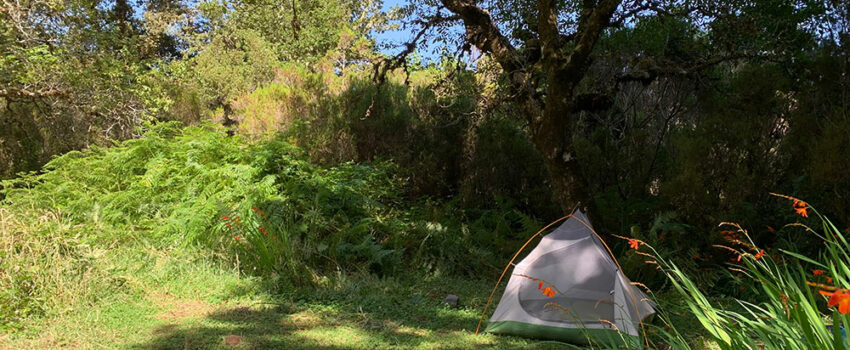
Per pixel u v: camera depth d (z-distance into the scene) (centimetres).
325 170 996
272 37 2508
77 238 666
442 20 1030
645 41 1037
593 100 998
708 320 256
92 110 1463
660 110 1269
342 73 1528
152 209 906
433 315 629
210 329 530
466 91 1034
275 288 679
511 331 562
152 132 1074
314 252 789
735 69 1172
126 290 622
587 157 1153
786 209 817
